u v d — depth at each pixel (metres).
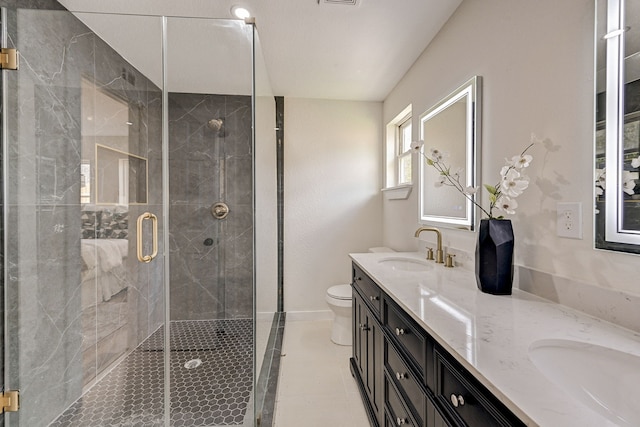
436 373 0.84
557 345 0.74
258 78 2.01
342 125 3.06
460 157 1.62
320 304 3.07
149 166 2.24
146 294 2.18
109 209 1.92
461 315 0.93
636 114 0.78
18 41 1.45
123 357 2.00
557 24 1.03
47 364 1.54
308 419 1.59
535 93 1.13
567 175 1.00
